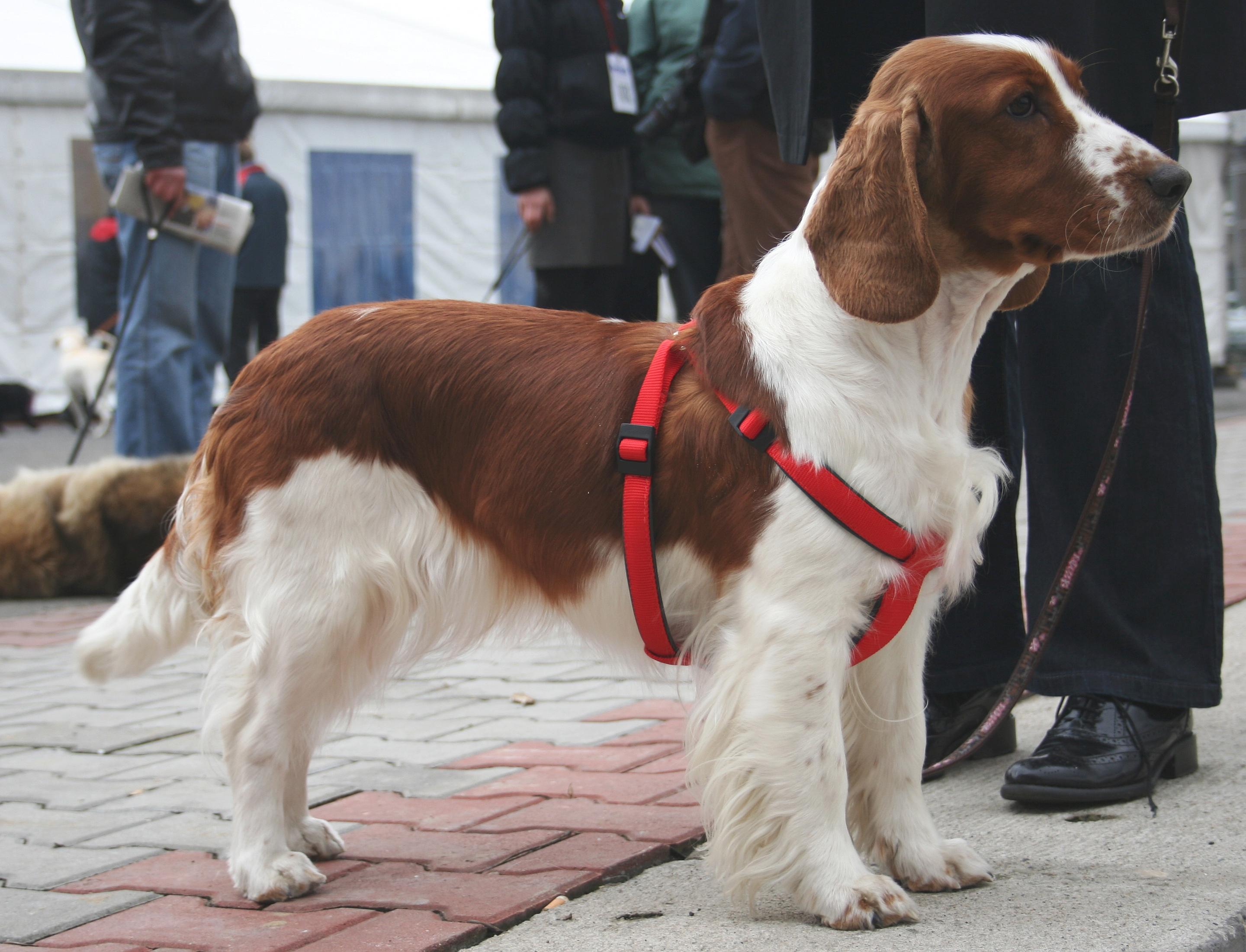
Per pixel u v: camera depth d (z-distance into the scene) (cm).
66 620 616
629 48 750
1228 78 317
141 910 266
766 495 249
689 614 267
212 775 365
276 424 277
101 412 1516
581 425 270
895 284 241
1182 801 304
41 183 1466
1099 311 320
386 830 311
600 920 249
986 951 225
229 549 279
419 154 1455
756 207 605
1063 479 329
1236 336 1970
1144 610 318
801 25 327
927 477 250
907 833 266
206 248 735
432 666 367
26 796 352
